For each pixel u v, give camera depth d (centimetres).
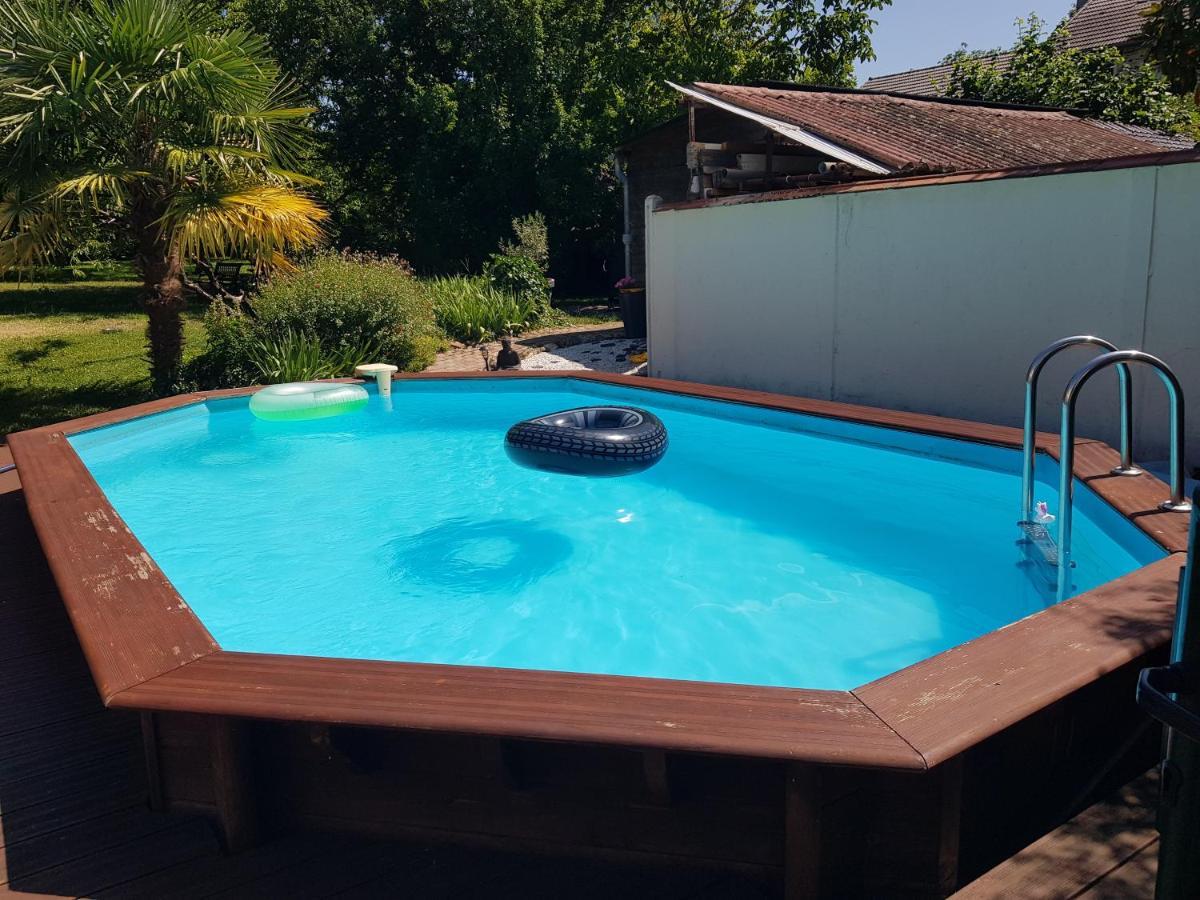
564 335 1504
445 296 1517
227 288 1508
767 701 228
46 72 814
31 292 1945
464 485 650
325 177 2541
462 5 2177
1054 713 256
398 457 730
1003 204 673
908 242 741
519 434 488
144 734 271
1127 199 602
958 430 588
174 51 861
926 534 516
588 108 2234
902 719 217
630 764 240
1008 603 421
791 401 723
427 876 247
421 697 234
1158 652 278
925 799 228
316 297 1130
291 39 2273
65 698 343
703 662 381
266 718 232
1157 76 1716
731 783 236
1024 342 680
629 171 1642
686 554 505
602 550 517
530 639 409
